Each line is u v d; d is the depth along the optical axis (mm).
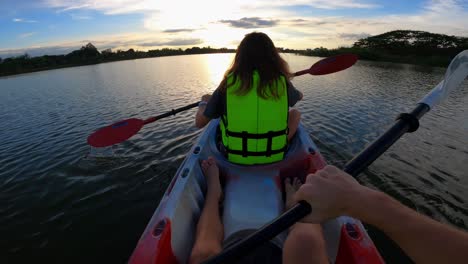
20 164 4148
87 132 5469
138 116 6559
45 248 2533
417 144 4320
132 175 3619
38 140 5156
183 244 1669
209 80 12617
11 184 3590
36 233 2717
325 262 1110
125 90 10305
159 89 10266
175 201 1769
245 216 1692
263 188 1892
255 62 1742
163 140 4719
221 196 1985
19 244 2594
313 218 564
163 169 3740
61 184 3506
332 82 10562
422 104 926
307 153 2312
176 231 1634
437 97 952
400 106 6527
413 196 3027
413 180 3322
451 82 1028
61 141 5012
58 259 2412
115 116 6613
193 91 9648
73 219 2877
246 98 1792
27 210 3061
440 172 3490
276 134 1924
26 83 15164
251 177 1985
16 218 2941
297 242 1153
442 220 2672
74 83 13469
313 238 1158
